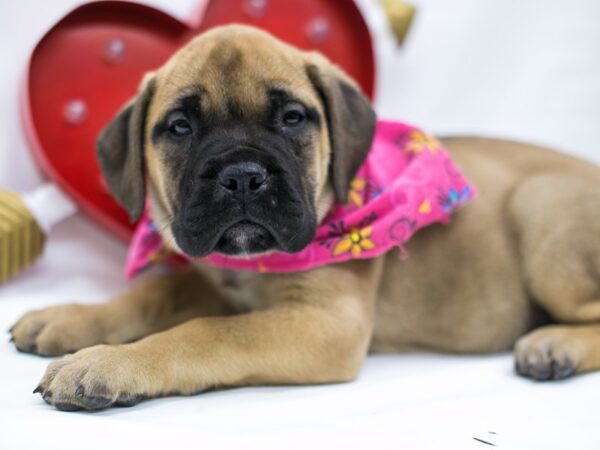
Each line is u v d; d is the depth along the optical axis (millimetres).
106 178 514
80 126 622
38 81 608
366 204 488
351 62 702
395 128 546
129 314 513
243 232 434
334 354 446
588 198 528
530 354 469
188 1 705
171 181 468
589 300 519
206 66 460
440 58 771
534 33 775
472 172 563
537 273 527
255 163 424
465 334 536
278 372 434
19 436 342
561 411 404
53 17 673
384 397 423
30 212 616
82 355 400
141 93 491
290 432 361
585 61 776
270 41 486
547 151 595
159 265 663
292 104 463
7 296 604
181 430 356
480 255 535
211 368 419
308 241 450
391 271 527
